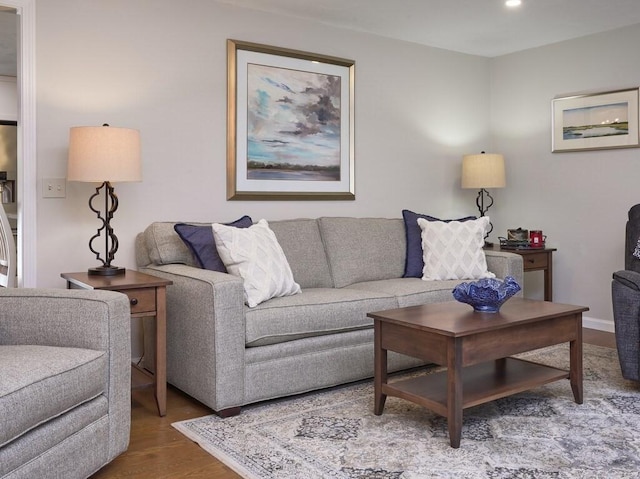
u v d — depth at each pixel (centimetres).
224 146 395
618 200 460
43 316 218
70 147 301
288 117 422
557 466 225
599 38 466
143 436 259
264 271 310
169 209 375
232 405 281
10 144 668
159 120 370
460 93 525
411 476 218
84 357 202
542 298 513
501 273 407
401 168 488
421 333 257
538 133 511
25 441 174
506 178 537
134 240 363
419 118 498
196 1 381
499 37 479
